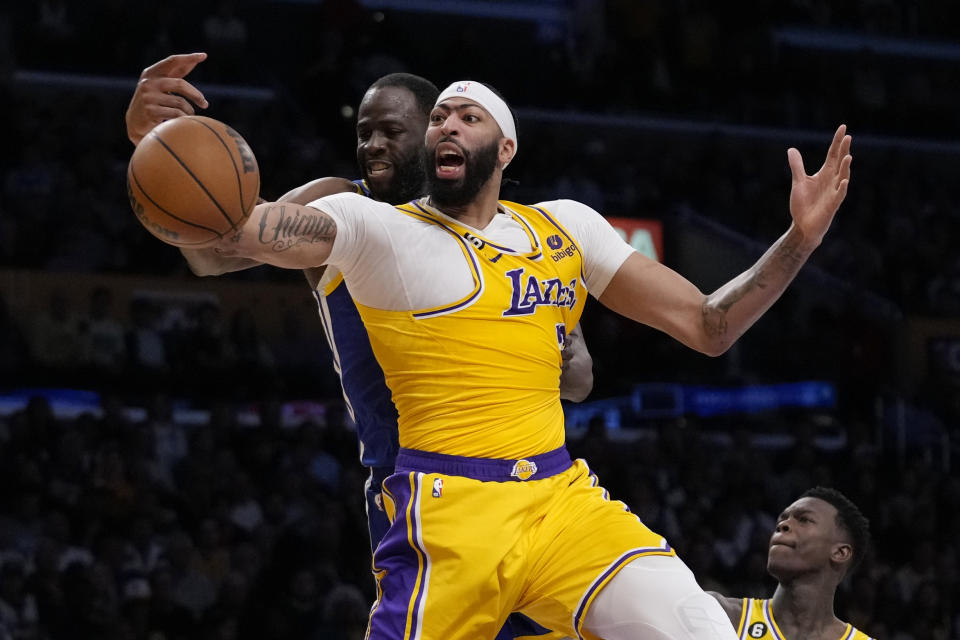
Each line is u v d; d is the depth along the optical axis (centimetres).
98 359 1331
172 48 1948
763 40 2248
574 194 1844
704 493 1392
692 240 1847
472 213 410
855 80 2262
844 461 1540
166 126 355
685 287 429
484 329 395
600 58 2169
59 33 1859
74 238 1470
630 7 2202
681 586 387
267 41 2069
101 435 1214
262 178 1636
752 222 1970
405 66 1828
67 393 1305
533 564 398
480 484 393
